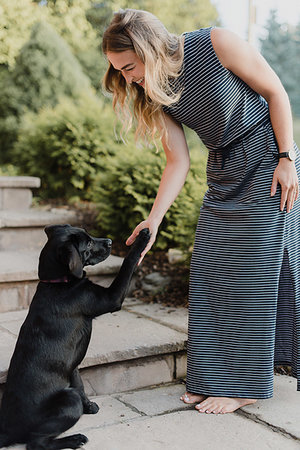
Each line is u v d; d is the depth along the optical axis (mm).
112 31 2211
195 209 3799
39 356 2162
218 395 2479
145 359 2783
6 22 8188
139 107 2498
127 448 2080
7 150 8781
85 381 2615
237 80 2305
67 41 10891
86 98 6508
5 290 3482
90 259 2373
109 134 6027
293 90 17203
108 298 2312
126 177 4398
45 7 8961
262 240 2398
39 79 8797
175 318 3262
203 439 2164
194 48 2256
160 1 11391
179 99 2344
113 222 4613
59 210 5188
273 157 2367
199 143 7605
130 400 2578
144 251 2453
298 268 2461
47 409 2100
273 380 2549
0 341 2771
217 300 2504
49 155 6102
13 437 2080
